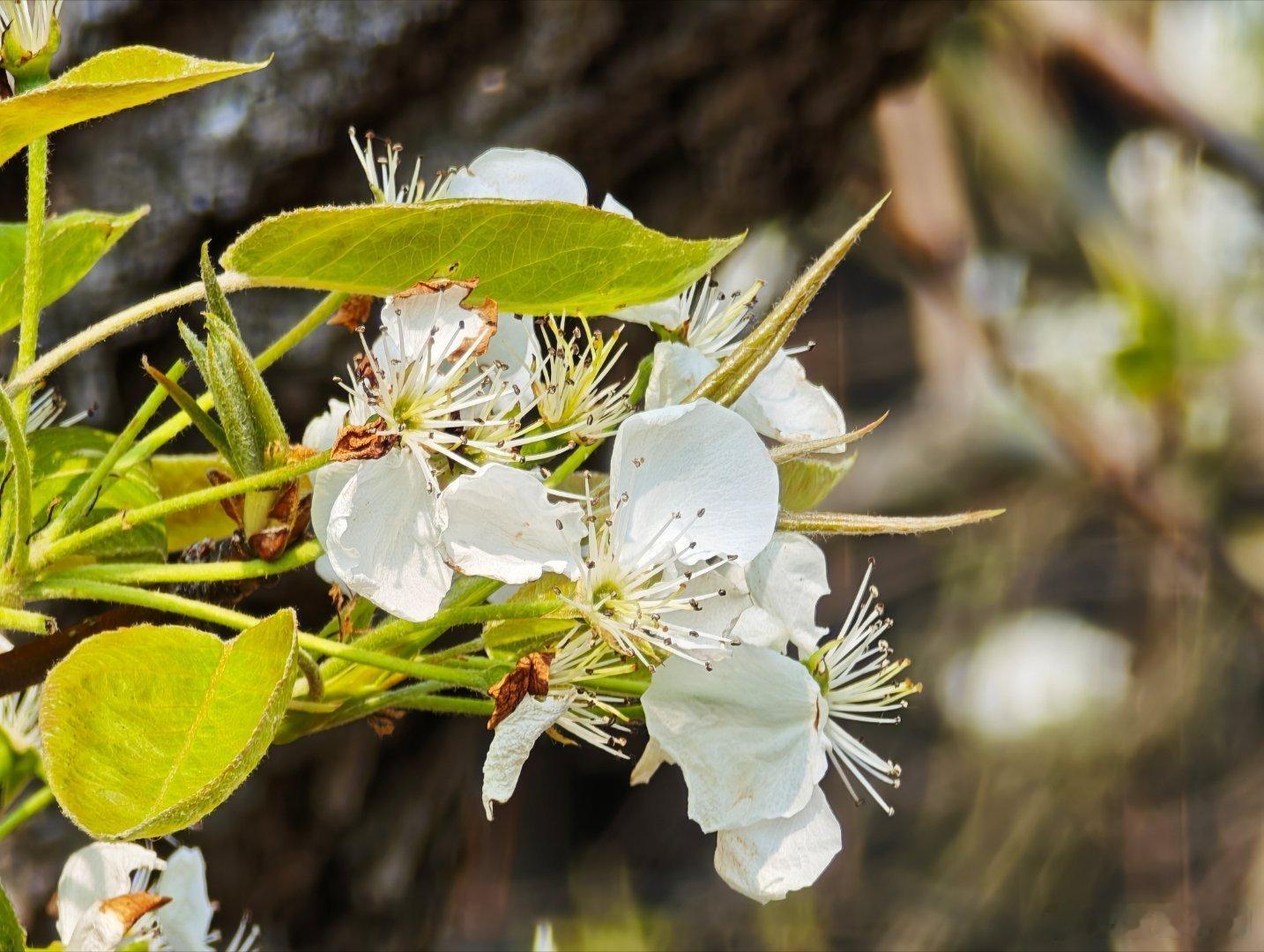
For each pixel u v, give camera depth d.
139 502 0.49
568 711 0.47
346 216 0.46
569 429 0.48
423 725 0.65
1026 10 1.00
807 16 0.59
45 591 0.46
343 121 0.58
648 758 0.49
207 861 0.62
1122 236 1.05
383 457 0.47
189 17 0.57
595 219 0.47
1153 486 1.04
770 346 0.47
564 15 0.58
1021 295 1.12
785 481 0.49
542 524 0.47
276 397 0.58
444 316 0.47
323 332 0.57
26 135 0.46
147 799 0.45
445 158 0.58
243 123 0.57
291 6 0.57
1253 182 0.97
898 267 1.14
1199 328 1.01
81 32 0.57
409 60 0.58
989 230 1.14
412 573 0.47
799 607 0.48
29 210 0.47
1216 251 1.04
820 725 0.48
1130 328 1.02
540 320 0.48
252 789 0.62
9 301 0.50
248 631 0.45
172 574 0.47
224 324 0.46
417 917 0.69
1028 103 1.09
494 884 1.15
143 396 0.58
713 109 0.60
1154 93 0.99
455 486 0.46
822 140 0.64
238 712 0.45
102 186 0.58
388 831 0.65
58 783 0.44
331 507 0.47
